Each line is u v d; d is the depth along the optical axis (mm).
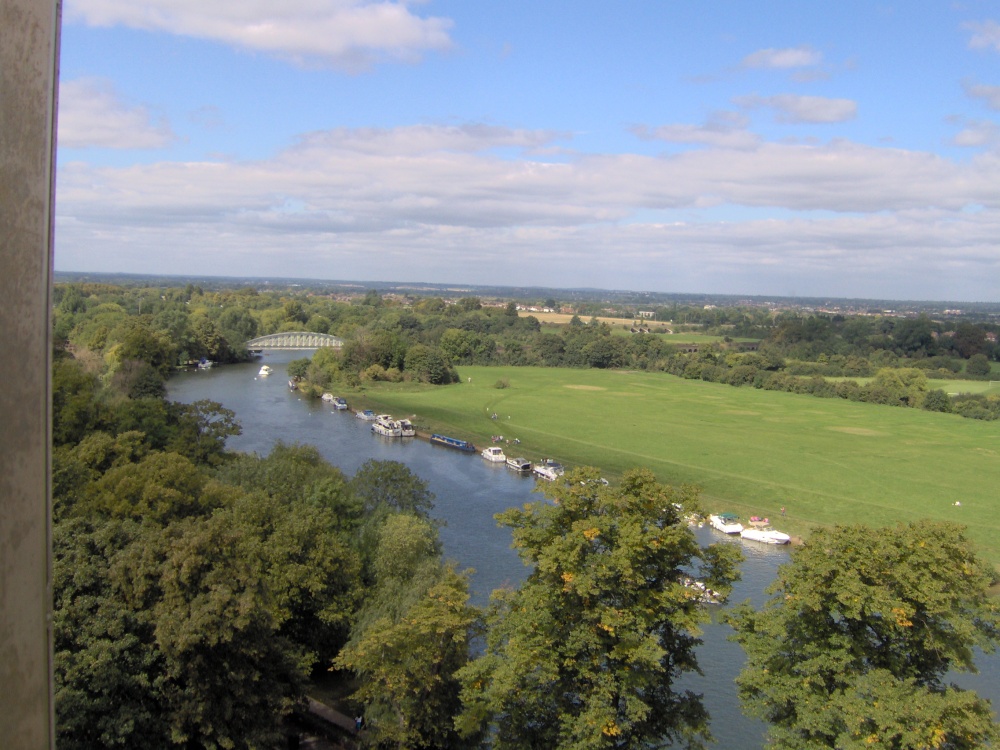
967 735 25875
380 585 49406
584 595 29844
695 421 152125
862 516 88938
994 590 64562
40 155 6305
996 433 146625
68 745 28656
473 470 109125
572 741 29828
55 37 6453
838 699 27891
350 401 163625
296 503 54969
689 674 49281
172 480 52188
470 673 32375
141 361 139125
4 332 6004
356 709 43219
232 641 32750
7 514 6102
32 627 6445
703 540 81000
